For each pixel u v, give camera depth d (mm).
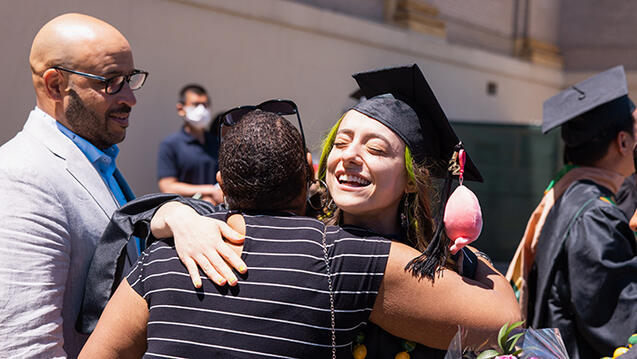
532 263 2354
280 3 6586
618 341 1921
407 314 1279
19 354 1444
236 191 1379
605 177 2264
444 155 1487
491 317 1289
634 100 11859
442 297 1278
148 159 5543
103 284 1605
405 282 1276
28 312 1472
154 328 1270
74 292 1654
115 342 1322
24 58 4645
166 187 4812
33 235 1529
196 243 1306
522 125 8141
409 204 1442
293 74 6828
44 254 1535
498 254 8172
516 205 8164
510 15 11242
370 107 1401
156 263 1336
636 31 12000
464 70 9508
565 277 2113
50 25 1804
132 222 1600
